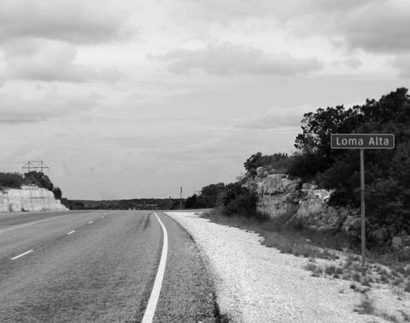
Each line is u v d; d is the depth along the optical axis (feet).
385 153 77.05
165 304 30.25
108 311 28.63
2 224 101.14
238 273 41.45
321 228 80.18
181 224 103.71
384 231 67.41
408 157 74.23
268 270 44.55
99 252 55.42
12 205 234.58
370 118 91.86
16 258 50.49
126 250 57.26
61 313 28.22
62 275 40.55
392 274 49.70
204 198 369.50
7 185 251.19
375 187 69.36
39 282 37.52
